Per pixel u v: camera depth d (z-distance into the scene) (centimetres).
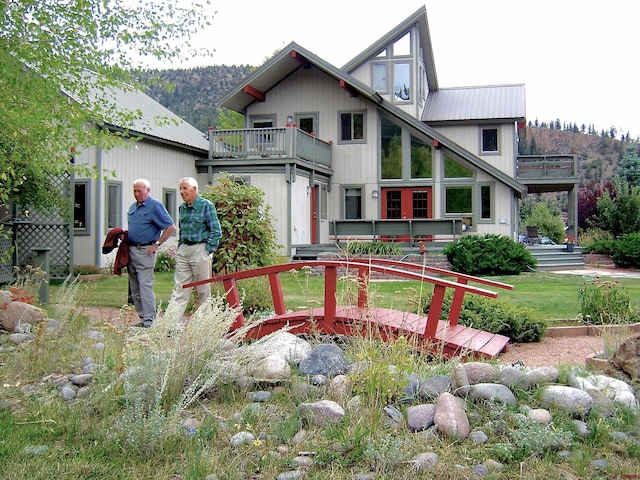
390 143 2372
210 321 500
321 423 412
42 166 852
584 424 409
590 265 2227
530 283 1468
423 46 2562
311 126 2433
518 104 2562
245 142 2106
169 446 387
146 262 808
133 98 2127
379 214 2381
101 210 1669
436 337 645
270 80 2403
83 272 1598
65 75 808
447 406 412
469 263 1692
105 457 380
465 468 362
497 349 647
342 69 2448
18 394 486
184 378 468
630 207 2916
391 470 362
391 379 424
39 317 730
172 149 2008
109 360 535
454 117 2530
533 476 357
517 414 416
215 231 778
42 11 739
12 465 362
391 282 1445
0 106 725
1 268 1346
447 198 2336
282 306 742
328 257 1770
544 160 2647
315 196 2311
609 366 517
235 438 397
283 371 490
